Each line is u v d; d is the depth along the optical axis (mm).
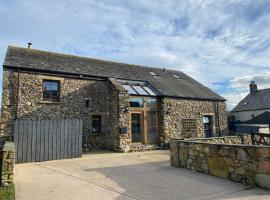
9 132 11664
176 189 5688
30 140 10680
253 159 5789
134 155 11883
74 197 5184
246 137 12328
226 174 6566
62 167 8891
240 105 34344
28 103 12422
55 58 15422
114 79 15219
